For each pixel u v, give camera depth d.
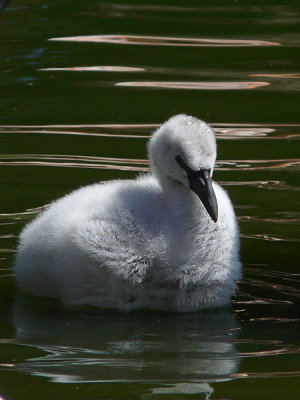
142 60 21.50
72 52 22.02
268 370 9.13
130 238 10.53
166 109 18.34
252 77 20.42
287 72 20.73
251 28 24.05
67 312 10.73
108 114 18.11
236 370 9.14
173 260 10.61
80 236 10.49
